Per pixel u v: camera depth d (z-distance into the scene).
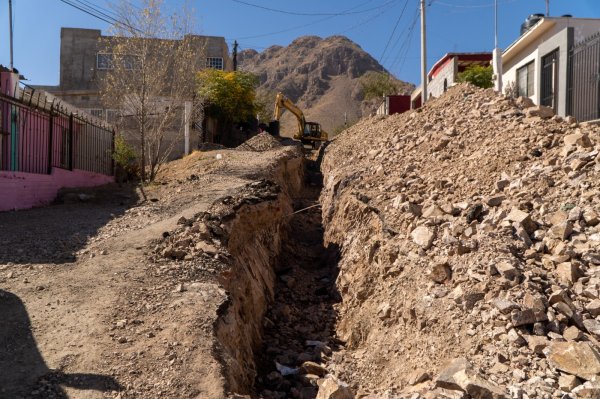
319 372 7.56
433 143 13.54
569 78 14.39
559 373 4.91
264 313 9.63
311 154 34.00
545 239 7.23
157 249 8.41
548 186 8.57
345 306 10.19
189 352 5.45
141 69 18.42
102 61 32.44
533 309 5.67
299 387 7.08
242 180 16.03
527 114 11.96
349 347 8.59
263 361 7.95
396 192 11.76
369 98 53.34
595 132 9.85
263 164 20.05
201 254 8.25
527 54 19.23
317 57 178.75
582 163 8.56
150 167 19.14
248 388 6.25
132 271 7.46
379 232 10.15
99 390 4.74
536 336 5.44
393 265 8.73
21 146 12.65
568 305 5.79
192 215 10.58
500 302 5.90
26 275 7.23
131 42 18.38
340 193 14.76
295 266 13.14
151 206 12.12
